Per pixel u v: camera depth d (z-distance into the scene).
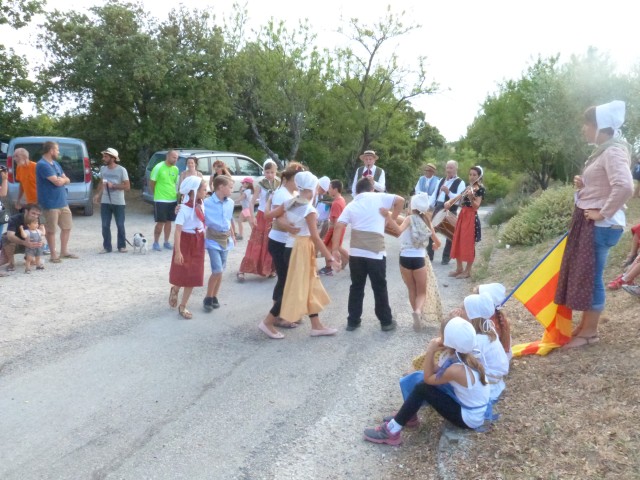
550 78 19.38
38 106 20.02
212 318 7.16
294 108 24.72
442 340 4.28
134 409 4.82
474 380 4.15
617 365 4.71
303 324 7.01
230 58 21.19
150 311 7.35
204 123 20.20
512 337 6.07
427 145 42.44
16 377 5.36
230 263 10.44
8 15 18.12
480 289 4.90
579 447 3.80
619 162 4.71
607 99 17.94
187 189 6.84
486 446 4.02
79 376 5.40
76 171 15.71
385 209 6.51
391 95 26.36
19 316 7.04
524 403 4.48
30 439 4.35
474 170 9.21
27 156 10.38
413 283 6.83
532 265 8.98
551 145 19.55
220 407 4.88
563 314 5.29
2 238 9.19
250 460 4.15
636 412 4.03
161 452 4.22
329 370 5.64
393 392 5.19
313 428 4.57
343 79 25.77
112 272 9.41
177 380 5.37
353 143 27.22
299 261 6.29
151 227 14.74
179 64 18.81
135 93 18.75
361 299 6.73
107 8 18.41
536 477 3.59
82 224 14.79
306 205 6.22
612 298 6.33
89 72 17.86
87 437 4.39
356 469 4.06
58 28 18.28
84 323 6.83
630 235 8.62
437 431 4.43
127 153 21.62
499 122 25.38
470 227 9.20
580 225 5.04
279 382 5.37
